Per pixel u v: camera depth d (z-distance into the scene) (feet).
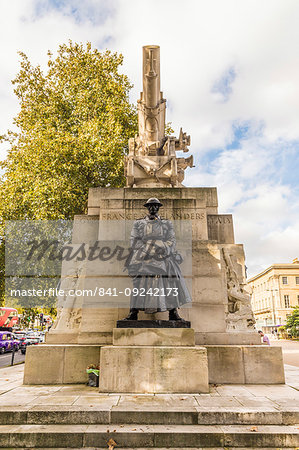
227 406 16.90
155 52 34.58
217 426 15.66
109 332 25.39
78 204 59.72
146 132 40.75
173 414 16.02
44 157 59.57
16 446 14.75
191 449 14.48
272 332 196.75
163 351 20.54
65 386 22.54
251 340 25.55
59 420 16.03
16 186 60.13
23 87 74.23
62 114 71.61
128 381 20.20
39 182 57.31
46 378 23.49
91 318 25.79
